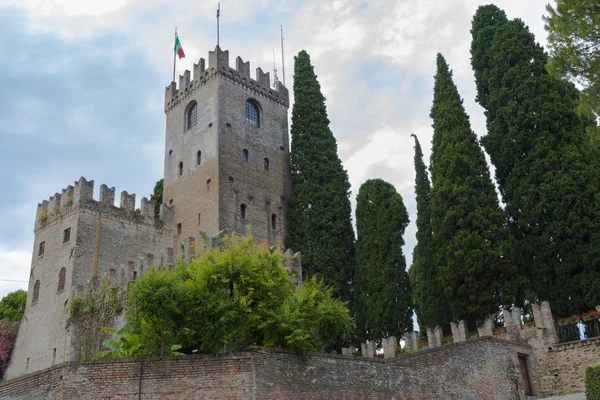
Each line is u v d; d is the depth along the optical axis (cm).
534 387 3047
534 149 3894
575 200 3619
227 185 5259
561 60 2428
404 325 4347
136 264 4356
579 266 3519
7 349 5012
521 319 3266
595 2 2317
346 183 5441
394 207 4734
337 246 4997
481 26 4641
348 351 4022
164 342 1973
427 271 4309
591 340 2961
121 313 3797
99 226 4806
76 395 1812
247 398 1872
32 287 4916
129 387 1847
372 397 2262
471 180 4009
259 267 2241
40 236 5062
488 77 4403
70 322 4119
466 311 3659
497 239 3769
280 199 5688
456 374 2644
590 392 1966
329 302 2562
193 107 5916
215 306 2034
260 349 2003
